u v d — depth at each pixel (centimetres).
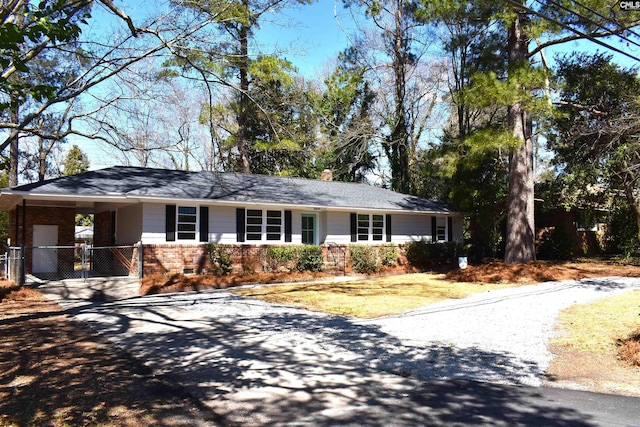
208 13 1153
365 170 3566
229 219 1770
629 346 694
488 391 539
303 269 1909
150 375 615
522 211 1842
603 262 2122
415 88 3247
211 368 648
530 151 1888
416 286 1609
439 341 795
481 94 1539
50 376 606
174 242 1627
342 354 720
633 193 2028
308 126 2770
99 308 1184
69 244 1930
